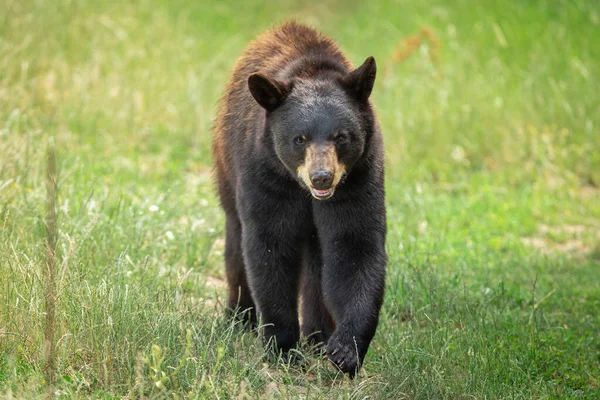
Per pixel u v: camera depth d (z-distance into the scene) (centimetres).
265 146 898
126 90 1894
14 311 857
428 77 2127
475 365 911
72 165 1466
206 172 1703
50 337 770
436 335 954
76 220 1136
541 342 1033
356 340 868
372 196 891
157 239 1216
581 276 1304
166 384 794
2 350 837
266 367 878
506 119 1908
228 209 1043
